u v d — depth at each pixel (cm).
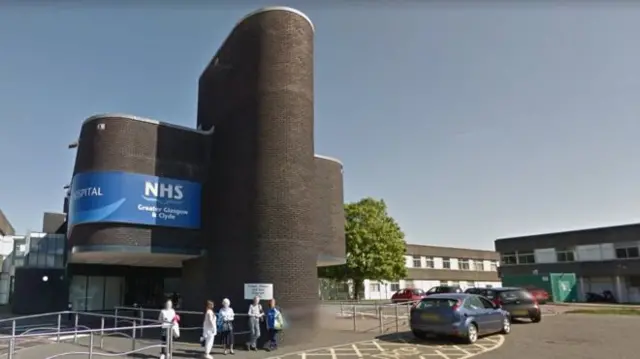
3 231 4512
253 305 1388
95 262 2117
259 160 1584
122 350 1312
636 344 1386
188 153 1773
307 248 1580
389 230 4250
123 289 2845
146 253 1652
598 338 1518
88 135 1650
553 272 4931
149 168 1669
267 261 1509
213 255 1666
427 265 6144
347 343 1453
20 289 2831
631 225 4397
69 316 2444
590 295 4488
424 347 1355
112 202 1577
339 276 4147
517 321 2094
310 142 1686
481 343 1418
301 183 1608
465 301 1479
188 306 1811
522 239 5281
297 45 1702
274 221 1538
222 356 1258
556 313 2606
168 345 1136
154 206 1652
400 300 3559
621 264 4400
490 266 7025
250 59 1688
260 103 1625
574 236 4822
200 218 1752
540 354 1223
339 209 2366
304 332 1496
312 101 1739
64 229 3180
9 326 2022
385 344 1420
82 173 1619
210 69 1977
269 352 1313
